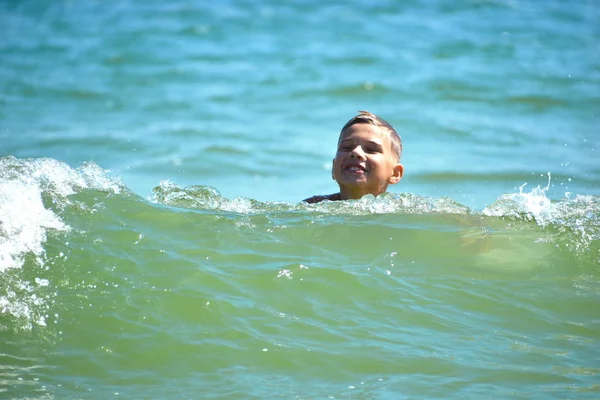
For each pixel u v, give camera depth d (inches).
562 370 528.7
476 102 1818.4
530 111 1750.7
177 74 2081.7
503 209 805.2
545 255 709.3
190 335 564.7
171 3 2940.5
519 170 1349.7
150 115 1732.3
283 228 739.4
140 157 1445.6
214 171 1375.5
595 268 692.7
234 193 1254.3
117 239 686.5
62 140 1533.0
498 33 2502.5
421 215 788.6
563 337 575.5
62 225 697.6
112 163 1405.0
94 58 2231.8
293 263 663.8
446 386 506.6
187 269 647.1
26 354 536.1
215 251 682.2
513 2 2952.8
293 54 2263.8
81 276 625.9
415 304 616.7
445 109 1766.7
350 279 645.3
